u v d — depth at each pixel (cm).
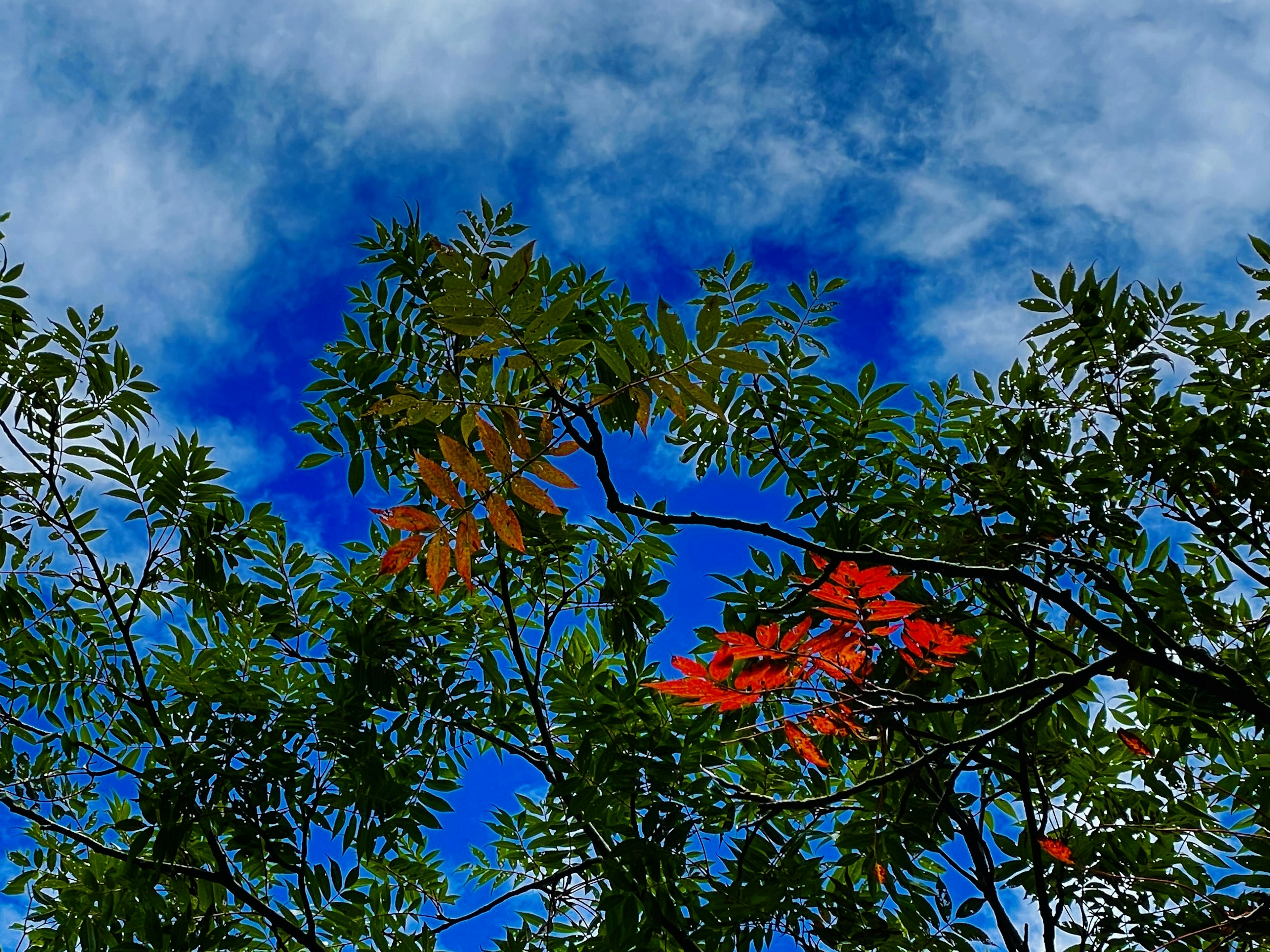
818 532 424
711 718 441
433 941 484
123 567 521
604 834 463
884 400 495
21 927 500
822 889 430
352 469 438
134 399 514
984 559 429
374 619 521
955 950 390
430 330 432
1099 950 395
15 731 520
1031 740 443
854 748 451
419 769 507
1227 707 392
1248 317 419
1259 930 373
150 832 472
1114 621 414
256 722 481
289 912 498
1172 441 427
